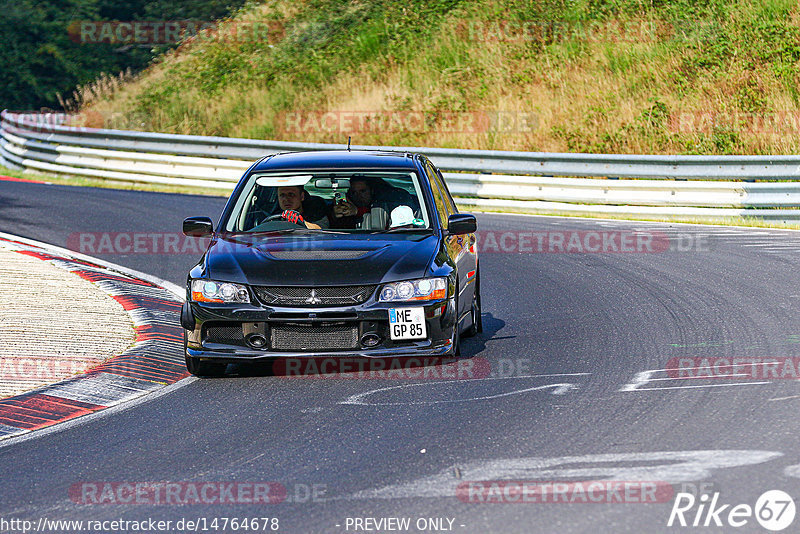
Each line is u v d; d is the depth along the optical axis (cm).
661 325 3469
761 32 9800
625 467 1961
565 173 7225
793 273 4441
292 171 3188
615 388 2616
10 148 10000
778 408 2358
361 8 12725
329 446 2186
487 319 3741
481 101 10125
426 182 3195
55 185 8125
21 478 2034
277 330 2742
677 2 10688
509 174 7438
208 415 2489
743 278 4359
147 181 8475
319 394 2652
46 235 5659
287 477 1983
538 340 3297
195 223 3047
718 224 6322
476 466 2005
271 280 2756
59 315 3556
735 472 1906
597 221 6481
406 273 2786
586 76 10025
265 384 2788
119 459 2147
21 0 15838
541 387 2653
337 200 3172
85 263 4859
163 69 13088
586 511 1723
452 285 2869
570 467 1973
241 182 3206
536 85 10138
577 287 4316
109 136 8862
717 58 9644
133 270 4769
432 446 2156
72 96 14675
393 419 2384
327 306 2728
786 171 6606
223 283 2780
